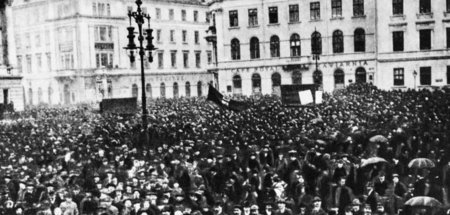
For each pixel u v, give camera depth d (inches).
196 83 4146.2
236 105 1224.8
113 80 3531.0
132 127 1441.9
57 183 777.6
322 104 1635.1
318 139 1027.9
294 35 2694.4
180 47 4005.9
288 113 1515.7
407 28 2401.6
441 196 625.3
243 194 702.5
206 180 798.5
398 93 1902.1
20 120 2092.8
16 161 1032.2
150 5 3789.4
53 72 3607.3
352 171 715.4
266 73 2768.2
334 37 2596.0
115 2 3595.0
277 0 2709.2
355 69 2544.3
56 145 1196.5
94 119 1839.3
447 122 1151.0
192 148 1046.4
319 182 727.1
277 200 635.5
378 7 2454.5
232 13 2851.9
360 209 565.3
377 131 1061.1
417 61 2391.7
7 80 2682.1
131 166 930.7
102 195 670.5
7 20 2751.0
